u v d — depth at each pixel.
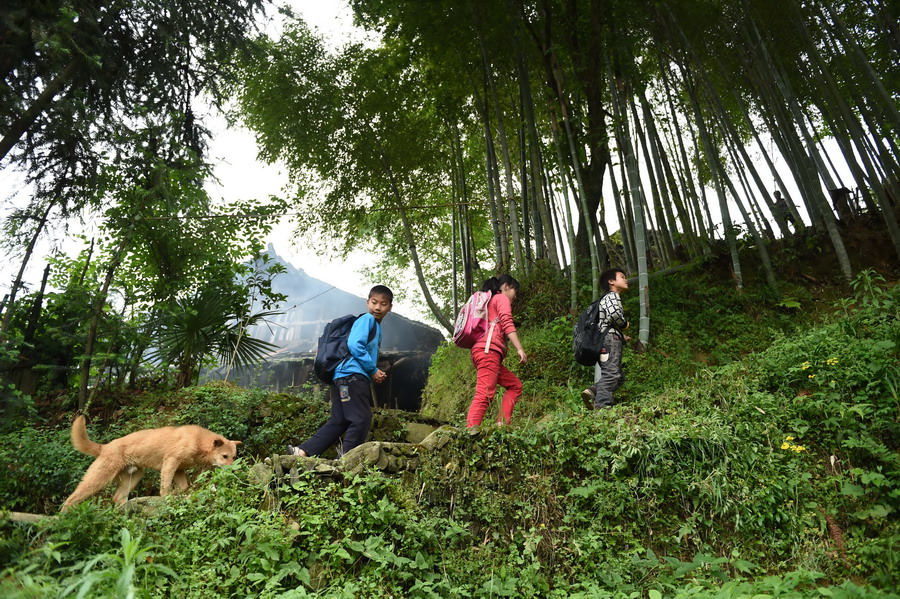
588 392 5.18
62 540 2.78
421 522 3.25
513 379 4.80
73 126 7.34
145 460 3.98
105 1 7.50
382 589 2.83
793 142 7.74
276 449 5.48
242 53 8.92
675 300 7.62
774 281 7.50
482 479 3.74
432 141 10.78
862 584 3.07
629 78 7.97
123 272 7.45
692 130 10.23
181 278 7.64
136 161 7.75
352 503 3.14
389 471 3.54
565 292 8.10
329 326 4.41
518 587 3.11
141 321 7.11
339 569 2.96
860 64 6.95
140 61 8.27
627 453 3.77
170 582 2.70
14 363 6.26
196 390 6.27
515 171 11.07
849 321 5.27
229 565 2.82
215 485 3.29
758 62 8.00
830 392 4.45
